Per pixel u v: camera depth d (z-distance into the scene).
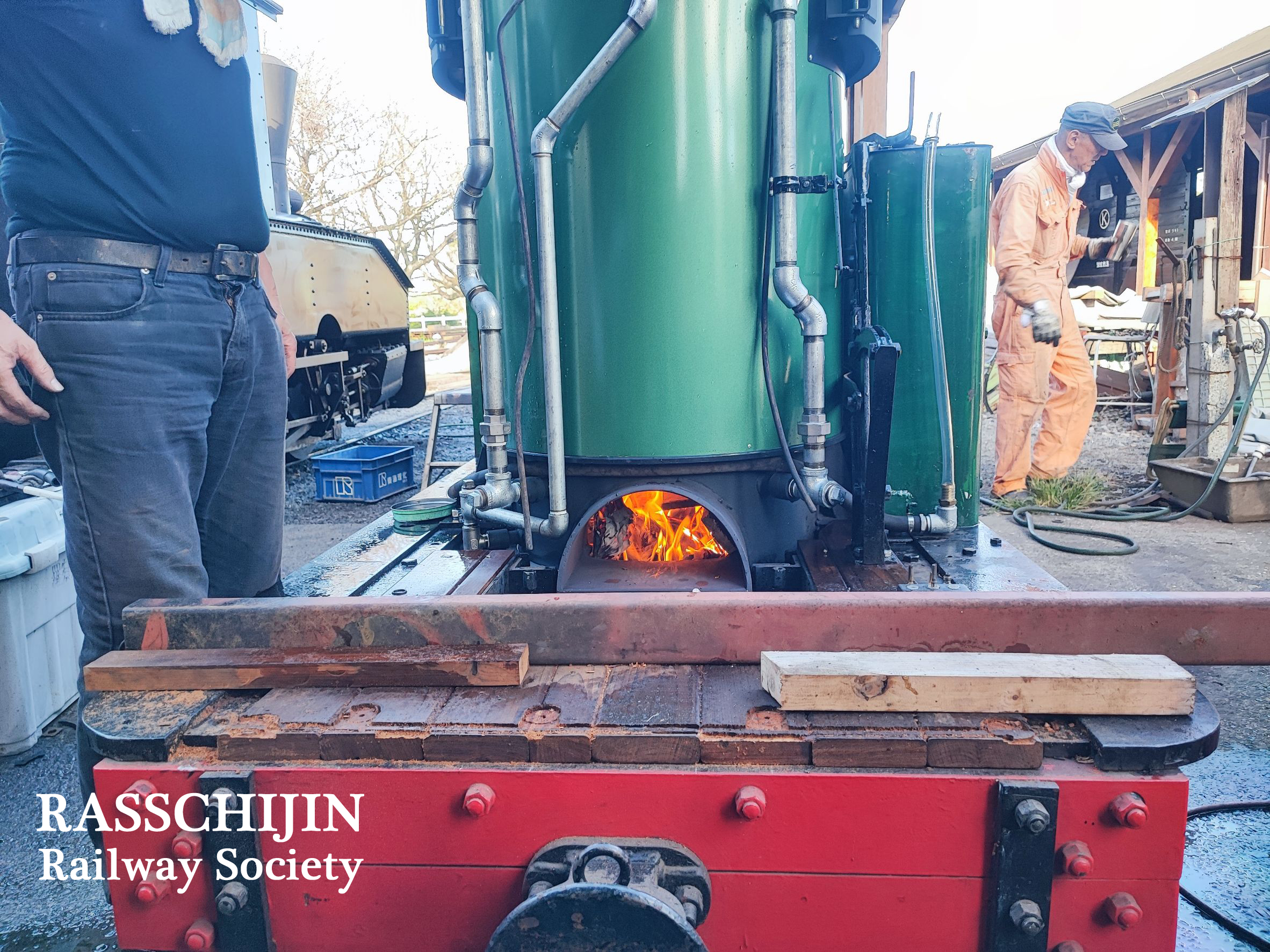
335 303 8.48
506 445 2.19
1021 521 5.24
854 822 1.18
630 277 2.05
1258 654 1.40
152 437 1.67
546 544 2.29
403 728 1.26
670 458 2.12
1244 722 2.89
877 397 2.00
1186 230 11.05
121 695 1.41
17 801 2.57
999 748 1.17
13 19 1.54
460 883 1.25
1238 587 4.09
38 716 2.89
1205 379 5.69
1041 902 1.16
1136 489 6.13
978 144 2.44
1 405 1.56
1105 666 1.28
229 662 1.42
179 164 1.67
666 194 2.01
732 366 2.12
